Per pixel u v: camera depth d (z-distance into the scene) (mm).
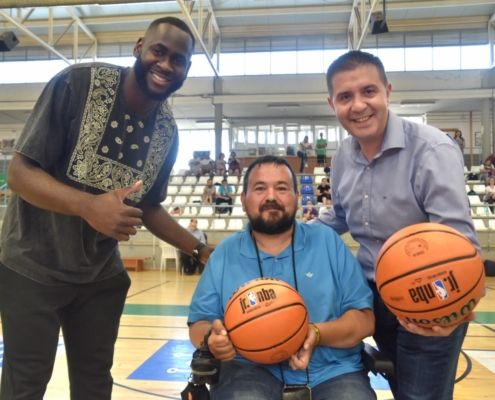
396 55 14602
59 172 1618
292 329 1472
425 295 1345
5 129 18562
